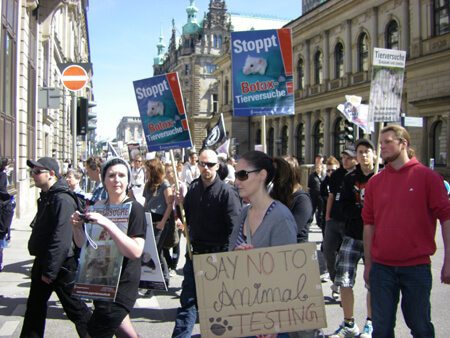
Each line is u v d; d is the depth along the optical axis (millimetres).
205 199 4945
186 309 4543
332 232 6078
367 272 3980
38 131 19312
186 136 5723
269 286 2920
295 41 41500
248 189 3135
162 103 5762
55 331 5191
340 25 35188
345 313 4871
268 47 5211
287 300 2910
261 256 2943
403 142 3680
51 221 4148
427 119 25766
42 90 11328
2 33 12703
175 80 5695
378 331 3625
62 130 32375
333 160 9898
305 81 40344
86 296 3371
